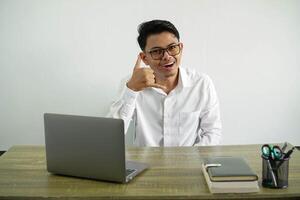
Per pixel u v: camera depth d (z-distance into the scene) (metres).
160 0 2.35
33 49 2.43
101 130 1.19
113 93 2.47
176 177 1.27
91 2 2.36
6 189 1.18
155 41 1.70
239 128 2.53
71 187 1.19
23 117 2.53
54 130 1.26
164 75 1.85
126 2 2.36
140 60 1.82
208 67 2.44
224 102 2.49
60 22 2.39
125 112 1.72
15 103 2.51
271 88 2.47
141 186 1.19
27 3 2.37
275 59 2.43
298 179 1.21
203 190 1.14
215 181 1.10
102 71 2.45
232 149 1.62
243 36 2.40
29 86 2.48
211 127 2.01
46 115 1.27
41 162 1.48
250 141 2.55
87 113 2.51
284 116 2.51
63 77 2.46
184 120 2.01
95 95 2.48
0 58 2.44
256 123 2.52
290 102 2.49
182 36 2.40
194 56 2.43
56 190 1.16
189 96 2.01
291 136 2.54
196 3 2.36
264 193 1.10
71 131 1.24
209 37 2.40
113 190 1.15
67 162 1.27
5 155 1.58
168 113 2.01
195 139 2.06
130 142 2.49
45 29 2.40
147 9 2.36
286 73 2.45
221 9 2.36
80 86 2.47
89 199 1.11
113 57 2.43
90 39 2.41
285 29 2.39
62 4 2.37
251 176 1.10
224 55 2.42
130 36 2.40
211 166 1.19
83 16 2.38
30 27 2.40
